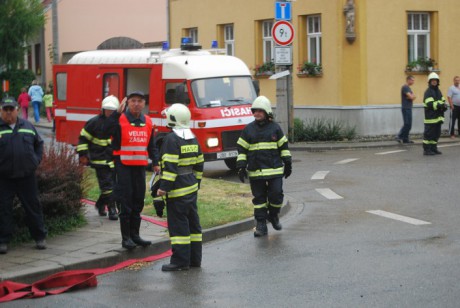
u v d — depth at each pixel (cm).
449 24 2795
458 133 2664
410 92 2402
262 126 1142
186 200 936
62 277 862
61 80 2211
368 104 2638
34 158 999
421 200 1378
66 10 4888
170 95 1864
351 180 1653
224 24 3316
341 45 2650
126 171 1002
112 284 872
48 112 4034
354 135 2589
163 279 889
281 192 1140
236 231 1169
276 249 1030
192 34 3556
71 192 1143
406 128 2417
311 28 2830
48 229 1097
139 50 2045
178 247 931
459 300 748
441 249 984
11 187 996
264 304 762
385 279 840
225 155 1822
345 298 771
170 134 943
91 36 4953
